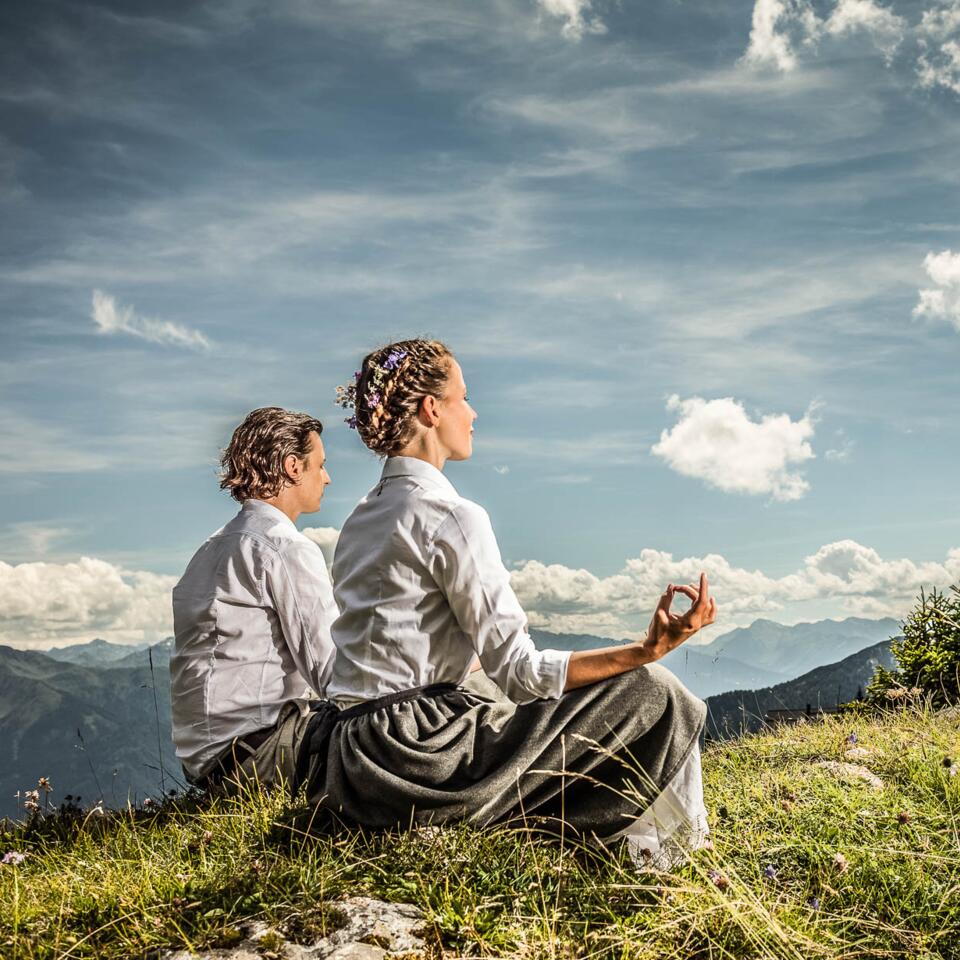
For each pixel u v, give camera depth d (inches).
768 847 95.3
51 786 120.2
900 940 79.5
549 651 85.5
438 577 86.0
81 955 76.4
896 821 98.6
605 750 83.7
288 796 100.7
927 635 255.6
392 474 90.0
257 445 114.3
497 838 84.7
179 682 111.0
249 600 110.0
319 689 110.4
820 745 144.6
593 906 79.0
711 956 75.3
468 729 85.2
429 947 72.9
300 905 77.7
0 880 94.9
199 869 87.5
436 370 90.6
